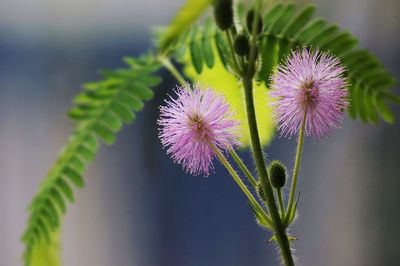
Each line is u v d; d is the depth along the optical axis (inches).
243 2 12.9
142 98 15.0
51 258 15.8
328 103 12.0
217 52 14.4
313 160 32.9
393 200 32.5
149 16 32.7
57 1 33.2
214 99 12.1
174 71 14.7
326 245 33.5
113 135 15.2
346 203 33.2
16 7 33.1
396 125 31.6
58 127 34.4
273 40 14.1
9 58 33.8
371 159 32.5
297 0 14.4
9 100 34.3
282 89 12.1
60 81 34.0
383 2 28.0
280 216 11.9
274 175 11.8
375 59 14.5
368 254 33.5
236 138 12.5
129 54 33.2
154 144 34.0
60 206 15.5
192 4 10.4
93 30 33.4
